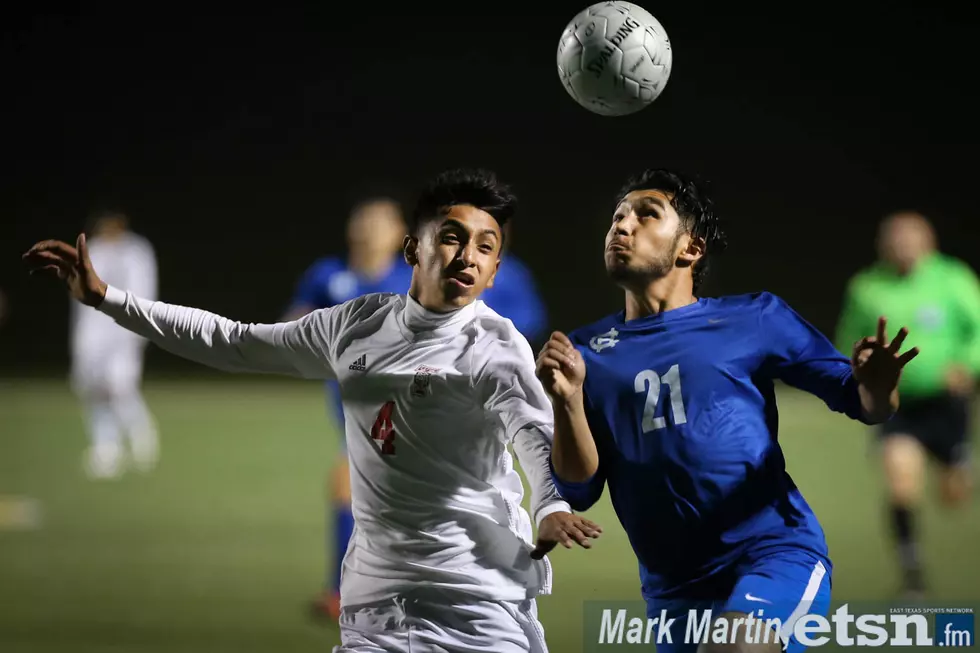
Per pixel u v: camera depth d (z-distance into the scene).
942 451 31.94
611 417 15.24
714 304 15.63
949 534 36.16
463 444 15.05
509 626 15.09
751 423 15.02
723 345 15.20
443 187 15.38
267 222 95.38
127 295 16.47
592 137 95.94
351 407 15.52
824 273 92.38
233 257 94.69
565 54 17.17
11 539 35.56
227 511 39.94
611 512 40.56
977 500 42.12
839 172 93.62
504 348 15.08
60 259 16.16
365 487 15.38
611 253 15.56
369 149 97.62
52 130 95.88
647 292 15.74
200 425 61.25
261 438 56.94
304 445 54.81
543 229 93.62
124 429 58.38
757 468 14.90
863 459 50.34
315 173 96.81
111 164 96.12
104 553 33.59
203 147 96.75
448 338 15.22
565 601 28.14
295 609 27.56
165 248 94.69
